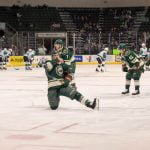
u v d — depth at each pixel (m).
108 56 43.62
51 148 6.70
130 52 14.89
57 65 11.12
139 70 14.90
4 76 26.88
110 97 14.27
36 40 44.03
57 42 11.34
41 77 25.69
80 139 7.39
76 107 11.75
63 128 8.45
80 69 34.94
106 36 45.84
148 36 44.56
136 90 15.02
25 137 7.60
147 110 11.01
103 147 6.75
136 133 7.88
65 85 11.16
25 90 17.27
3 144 7.03
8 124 8.98
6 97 14.67
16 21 49.09
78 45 44.12
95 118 9.71
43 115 10.28
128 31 47.78
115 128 8.40
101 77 24.98
